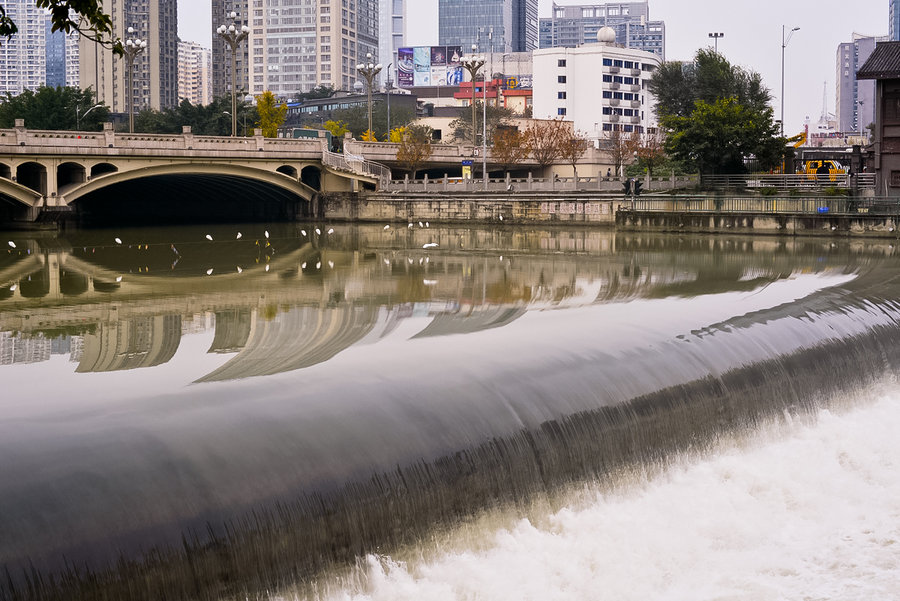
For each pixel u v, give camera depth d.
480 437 14.05
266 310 29.77
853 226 59.91
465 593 12.43
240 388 15.12
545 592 12.76
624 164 132.50
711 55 103.00
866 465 18.39
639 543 14.24
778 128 84.50
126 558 10.15
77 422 13.05
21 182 80.44
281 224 89.25
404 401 14.62
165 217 103.44
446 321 26.27
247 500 11.33
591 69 192.88
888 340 23.86
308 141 93.38
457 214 85.94
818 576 13.34
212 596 10.71
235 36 92.69
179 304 31.17
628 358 18.08
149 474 11.27
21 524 9.98
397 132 145.75
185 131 81.44
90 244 60.91
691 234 66.94
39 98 122.44
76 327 25.97
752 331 21.14
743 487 16.64
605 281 37.28
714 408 17.94
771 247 54.06
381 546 12.32
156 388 16.14
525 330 21.11
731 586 13.08
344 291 35.06
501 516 13.76
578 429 15.37
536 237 66.75
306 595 11.46
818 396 20.52
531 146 125.44
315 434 12.97
